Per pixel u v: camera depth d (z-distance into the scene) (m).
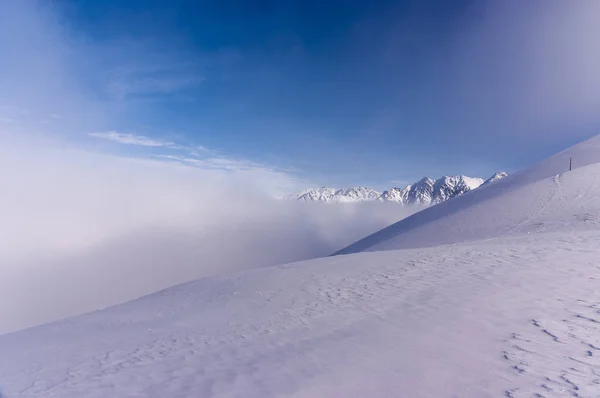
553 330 6.27
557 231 21.94
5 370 7.52
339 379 5.25
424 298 9.27
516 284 9.35
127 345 8.80
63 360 7.99
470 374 4.97
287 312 10.11
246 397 5.03
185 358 7.13
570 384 4.49
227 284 17.36
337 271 15.55
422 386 4.77
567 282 9.08
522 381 4.66
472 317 7.35
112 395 5.62
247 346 7.45
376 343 6.60
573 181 36.47
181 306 13.95
